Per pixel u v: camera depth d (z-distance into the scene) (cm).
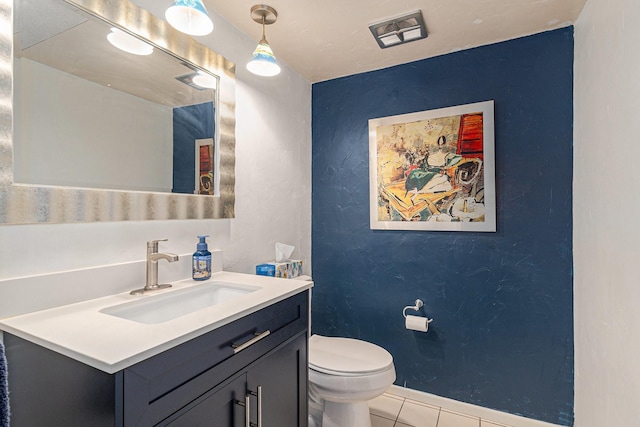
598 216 131
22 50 90
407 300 204
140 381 68
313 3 146
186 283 129
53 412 75
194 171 140
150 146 124
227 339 91
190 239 141
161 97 128
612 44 117
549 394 171
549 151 170
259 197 180
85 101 104
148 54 123
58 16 98
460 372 190
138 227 120
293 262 186
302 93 223
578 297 158
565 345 167
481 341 185
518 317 177
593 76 138
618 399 111
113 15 111
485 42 181
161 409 72
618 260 112
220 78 152
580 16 155
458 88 190
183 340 77
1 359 54
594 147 136
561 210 168
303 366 130
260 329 105
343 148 223
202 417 83
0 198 84
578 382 158
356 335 219
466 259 189
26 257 91
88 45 105
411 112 202
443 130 192
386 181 208
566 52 167
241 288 129
